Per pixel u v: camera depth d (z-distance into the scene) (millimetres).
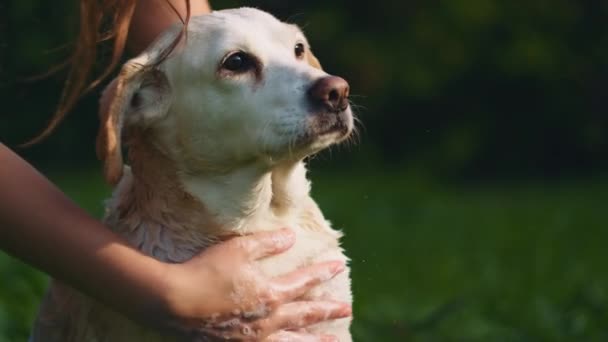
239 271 3658
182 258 4090
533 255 10703
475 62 19766
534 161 20547
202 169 4113
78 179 15609
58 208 3637
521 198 16922
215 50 4066
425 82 19406
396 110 19734
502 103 20188
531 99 20203
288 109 3998
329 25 18844
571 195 17406
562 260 10359
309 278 3896
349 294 4215
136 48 4496
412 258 10375
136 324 4031
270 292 3707
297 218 4277
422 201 14492
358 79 19047
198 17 4215
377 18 19375
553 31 20031
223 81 4051
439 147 19938
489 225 13195
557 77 19984
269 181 4168
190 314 3576
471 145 19969
